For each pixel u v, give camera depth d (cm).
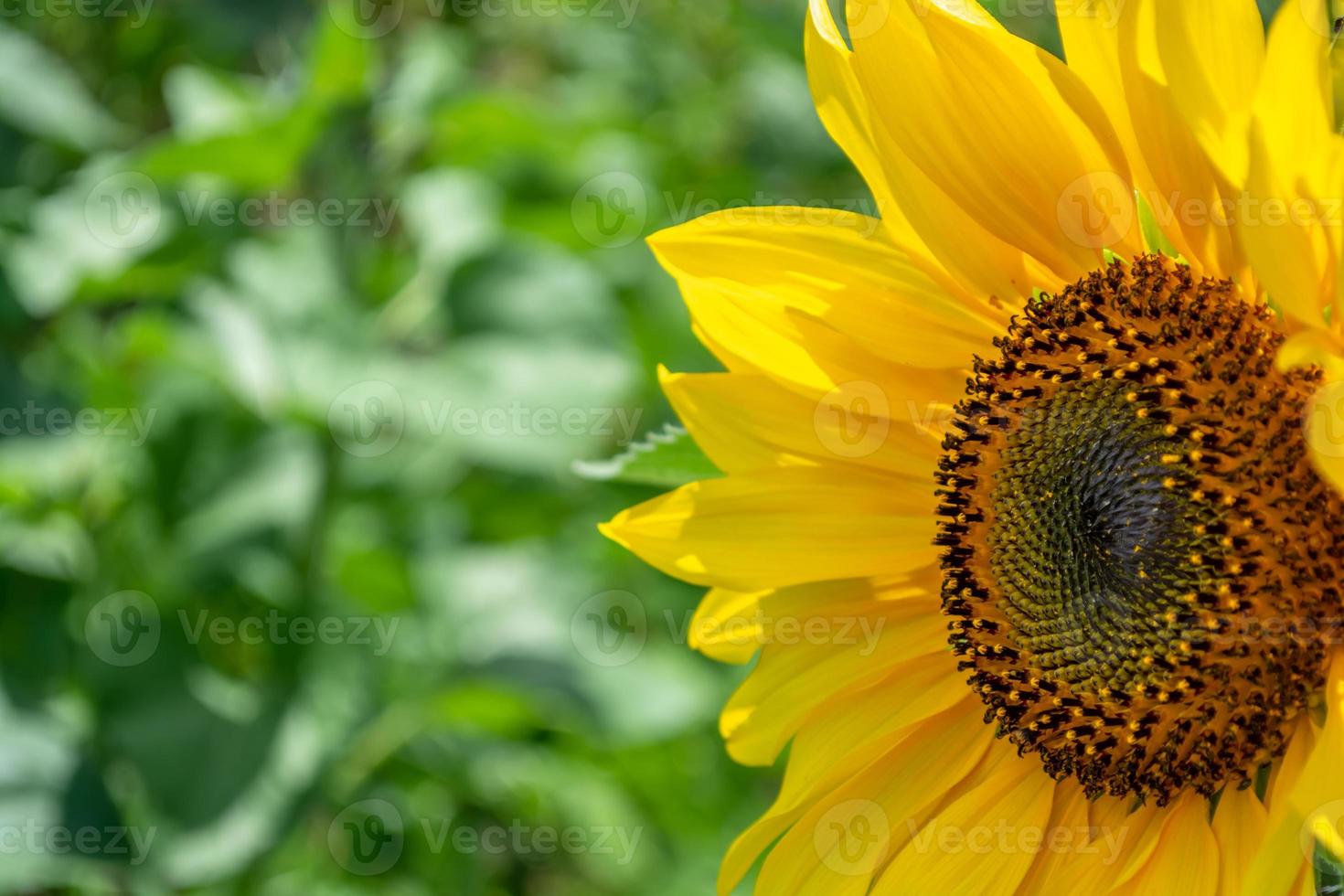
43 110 368
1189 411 171
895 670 198
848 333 192
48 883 330
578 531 405
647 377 409
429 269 372
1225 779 170
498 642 354
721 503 199
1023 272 187
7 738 320
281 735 323
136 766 318
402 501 373
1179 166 166
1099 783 180
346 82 324
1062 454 182
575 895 427
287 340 332
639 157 428
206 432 348
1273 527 165
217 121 356
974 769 194
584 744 390
